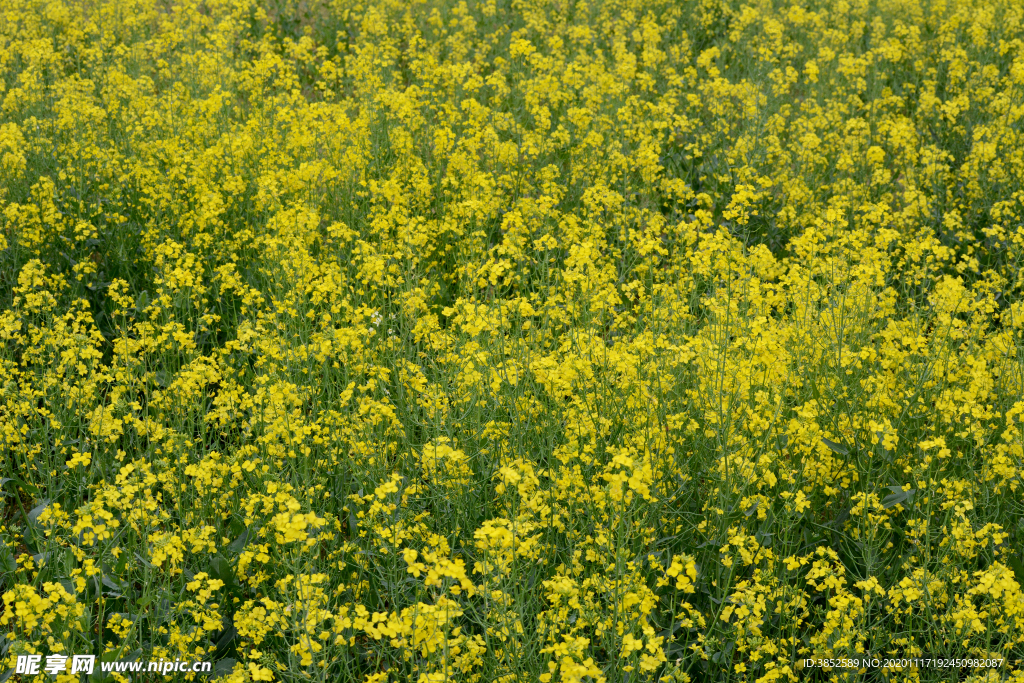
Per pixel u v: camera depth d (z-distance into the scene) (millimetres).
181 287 5426
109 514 3312
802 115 8883
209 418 4441
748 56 10359
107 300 5984
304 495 3914
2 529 4094
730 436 3965
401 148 7227
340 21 12109
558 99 8180
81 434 4539
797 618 3373
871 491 4137
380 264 5289
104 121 7703
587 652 3219
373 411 4082
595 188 6492
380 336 5055
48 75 9086
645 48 10250
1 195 6457
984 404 4547
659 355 4523
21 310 5555
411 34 11719
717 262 5453
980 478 4039
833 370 4641
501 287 5910
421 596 3531
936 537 3766
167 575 3447
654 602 3230
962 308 4867
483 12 11898
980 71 8984
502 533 3076
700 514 3975
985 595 3551
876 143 8586
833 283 5148
